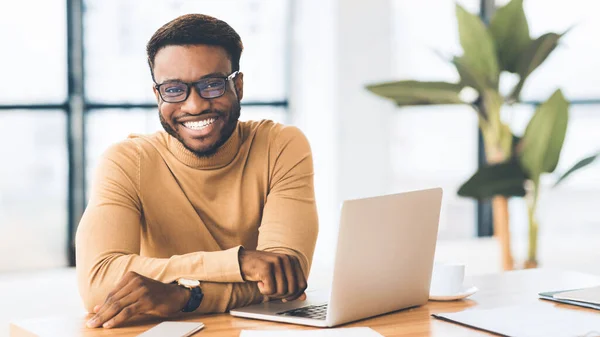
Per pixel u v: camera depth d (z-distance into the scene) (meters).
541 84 5.89
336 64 5.04
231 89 1.90
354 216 1.55
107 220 1.85
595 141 5.95
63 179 4.79
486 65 3.77
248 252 1.76
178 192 1.97
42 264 4.78
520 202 5.88
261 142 2.04
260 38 5.31
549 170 3.70
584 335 1.48
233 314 1.70
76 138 4.79
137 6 4.89
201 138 1.89
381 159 5.21
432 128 5.69
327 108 5.12
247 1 5.23
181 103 1.86
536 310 1.69
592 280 2.04
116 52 4.87
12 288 4.30
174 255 1.81
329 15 5.05
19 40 4.62
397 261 1.67
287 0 5.34
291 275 1.75
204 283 1.73
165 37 1.85
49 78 4.71
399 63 5.54
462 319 1.62
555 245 5.55
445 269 1.84
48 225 4.78
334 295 1.56
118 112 4.91
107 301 1.63
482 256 5.19
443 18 5.59
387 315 1.70
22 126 4.68
